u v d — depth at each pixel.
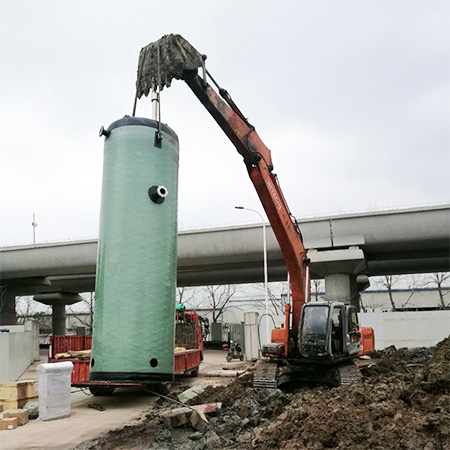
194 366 22.06
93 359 11.77
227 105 12.66
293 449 7.62
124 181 12.07
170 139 12.71
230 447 8.68
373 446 7.17
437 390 9.30
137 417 13.02
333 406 8.88
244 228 35.38
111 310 11.66
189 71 11.41
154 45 11.38
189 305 85.12
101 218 12.38
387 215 31.59
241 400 11.92
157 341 11.72
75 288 55.66
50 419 12.70
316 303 14.55
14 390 13.50
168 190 12.44
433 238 31.22
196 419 10.19
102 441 10.04
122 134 12.27
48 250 42.09
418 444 7.06
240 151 13.35
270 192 13.63
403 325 32.88
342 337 14.69
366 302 71.38
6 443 10.33
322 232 32.62
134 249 11.80
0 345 24.52
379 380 12.66
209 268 42.91
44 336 72.25
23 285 51.91
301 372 15.51
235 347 32.38
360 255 31.64
